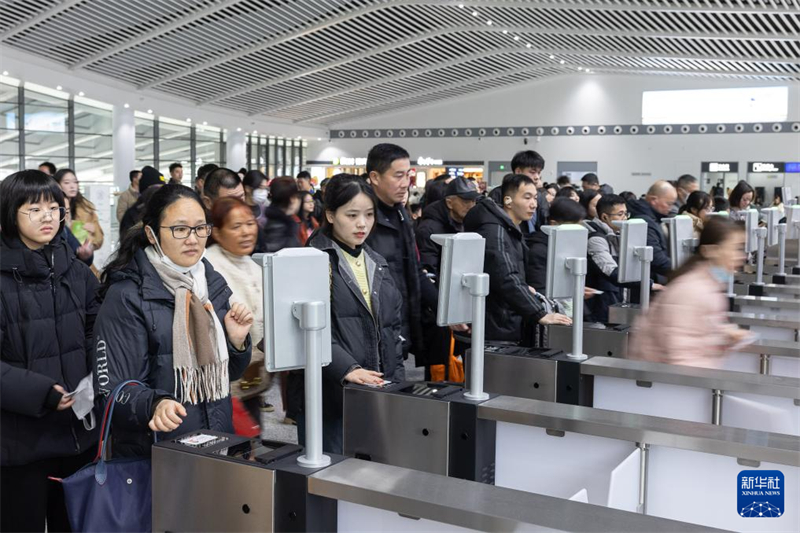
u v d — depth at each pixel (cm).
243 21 1438
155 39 1416
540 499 146
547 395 259
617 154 2406
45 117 1580
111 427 193
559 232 256
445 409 208
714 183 2302
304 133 2584
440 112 2586
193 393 197
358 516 158
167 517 172
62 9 1152
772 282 558
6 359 213
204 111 2038
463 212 411
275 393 506
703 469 191
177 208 197
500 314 337
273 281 157
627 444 198
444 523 147
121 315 191
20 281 214
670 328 268
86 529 172
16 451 210
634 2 1434
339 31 1614
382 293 253
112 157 1814
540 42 1906
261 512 157
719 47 1745
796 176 2214
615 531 134
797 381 232
